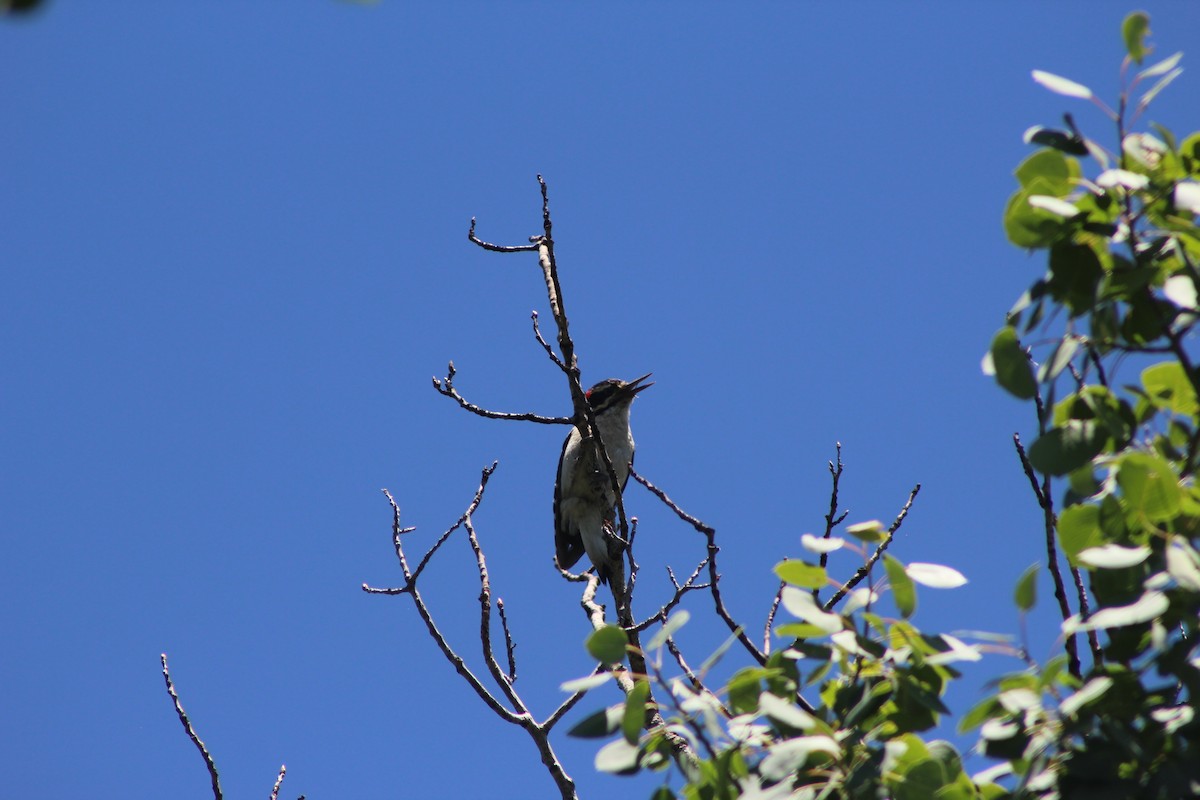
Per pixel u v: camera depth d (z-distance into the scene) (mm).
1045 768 5457
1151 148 5773
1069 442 5719
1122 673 5469
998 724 5547
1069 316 5836
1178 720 5324
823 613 5977
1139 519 5480
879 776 5527
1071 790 5305
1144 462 5402
